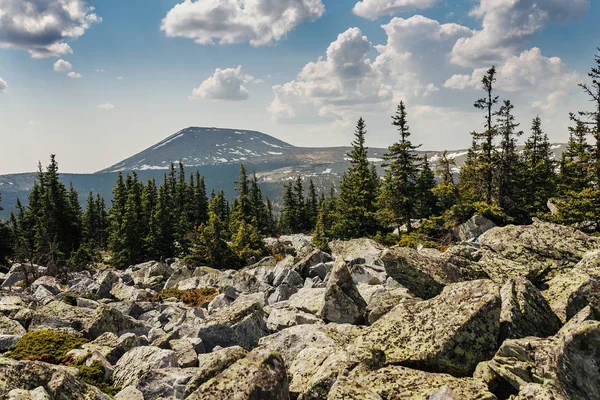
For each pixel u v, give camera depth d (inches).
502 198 1660.9
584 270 506.3
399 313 465.4
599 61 1330.0
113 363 548.4
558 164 1921.8
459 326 392.8
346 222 2234.3
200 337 591.5
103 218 4055.1
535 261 675.4
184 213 3383.4
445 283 629.3
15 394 347.6
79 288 1187.9
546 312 426.0
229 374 329.1
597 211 1191.6
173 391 420.5
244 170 3570.4
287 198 4033.0
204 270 1409.9
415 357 386.9
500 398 336.8
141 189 3506.4
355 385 333.1
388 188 2011.6
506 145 1654.8
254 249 2250.2
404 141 1989.4
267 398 314.8
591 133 1330.0
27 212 3201.3
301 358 441.7
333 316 620.1
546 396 293.3
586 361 283.9
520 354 349.4
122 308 881.5
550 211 1642.5
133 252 2522.1
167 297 1099.3
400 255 671.1
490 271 642.8
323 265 1107.9
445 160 1769.2
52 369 404.2
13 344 607.2
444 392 308.0
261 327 638.5
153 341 605.0
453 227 1557.6
